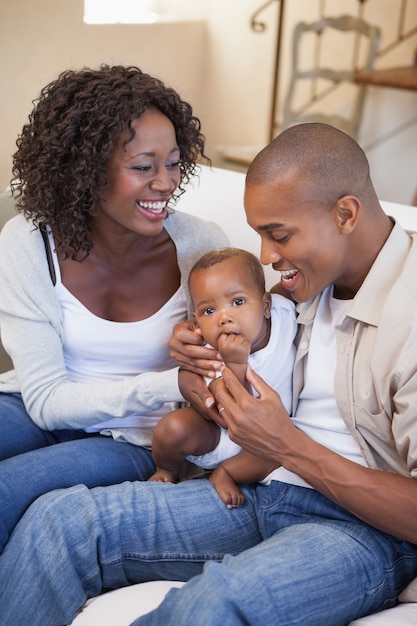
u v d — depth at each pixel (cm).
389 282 131
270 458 133
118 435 160
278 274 178
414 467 125
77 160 148
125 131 145
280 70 455
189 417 151
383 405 129
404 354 125
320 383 141
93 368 165
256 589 116
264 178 128
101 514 140
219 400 136
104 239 158
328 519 137
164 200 151
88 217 158
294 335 152
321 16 442
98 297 160
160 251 163
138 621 119
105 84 147
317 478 128
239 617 115
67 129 148
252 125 479
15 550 136
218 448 153
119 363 164
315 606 121
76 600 136
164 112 153
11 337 159
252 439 132
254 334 149
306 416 145
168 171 151
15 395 171
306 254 129
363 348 133
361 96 421
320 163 126
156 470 159
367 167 132
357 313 132
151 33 442
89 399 153
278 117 470
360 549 129
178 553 142
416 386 123
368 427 134
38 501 139
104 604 134
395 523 123
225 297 149
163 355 163
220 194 197
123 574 143
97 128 145
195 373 149
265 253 132
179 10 455
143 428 163
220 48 475
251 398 131
